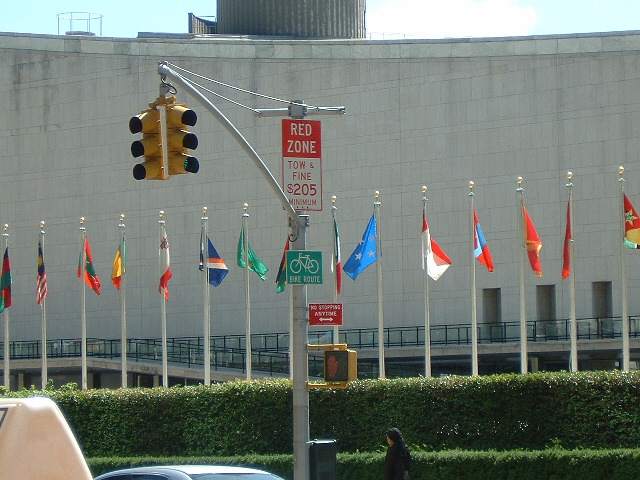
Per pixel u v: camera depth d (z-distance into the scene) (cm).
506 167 5309
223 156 5834
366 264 3525
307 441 1741
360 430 2886
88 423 3241
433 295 5394
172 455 3148
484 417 2758
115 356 5375
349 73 5662
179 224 5884
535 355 4919
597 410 2652
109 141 6022
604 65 5175
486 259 3462
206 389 3123
